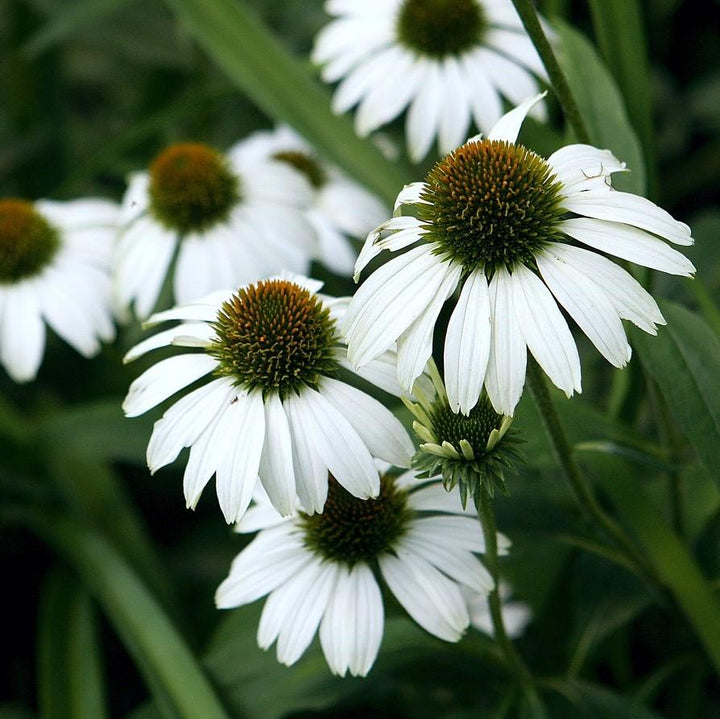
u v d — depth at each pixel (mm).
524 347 746
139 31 1136
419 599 792
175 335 793
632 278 748
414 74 959
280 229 956
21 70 1151
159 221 956
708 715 903
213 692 860
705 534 897
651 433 926
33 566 1002
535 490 869
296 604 798
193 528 999
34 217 972
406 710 897
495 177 755
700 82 1119
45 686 906
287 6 1135
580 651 869
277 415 773
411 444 771
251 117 1187
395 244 762
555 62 792
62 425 947
